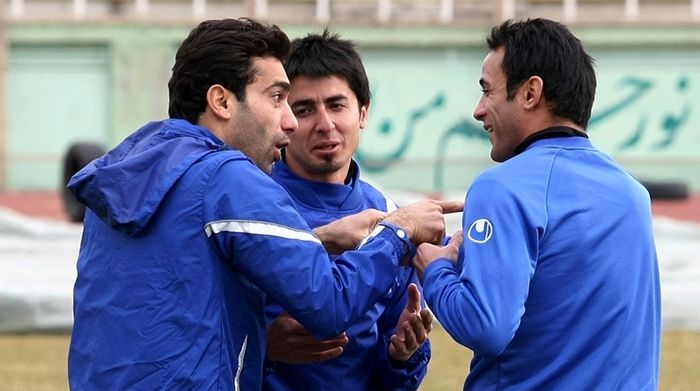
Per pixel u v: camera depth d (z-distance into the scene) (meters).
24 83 103.81
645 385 11.30
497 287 10.68
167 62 104.19
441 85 104.75
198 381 11.06
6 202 89.94
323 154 13.25
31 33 103.25
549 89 11.54
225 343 11.19
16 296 31.77
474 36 104.38
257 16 106.75
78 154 62.69
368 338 13.20
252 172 11.30
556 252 11.08
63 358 28.48
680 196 80.81
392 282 11.83
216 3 108.12
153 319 11.12
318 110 13.24
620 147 105.56
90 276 11.53
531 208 11.00
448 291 11.05
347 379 13.12
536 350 11.12
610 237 11.22
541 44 11.59
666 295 33.41
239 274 11.38
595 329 11.08
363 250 11.73
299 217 11.39
